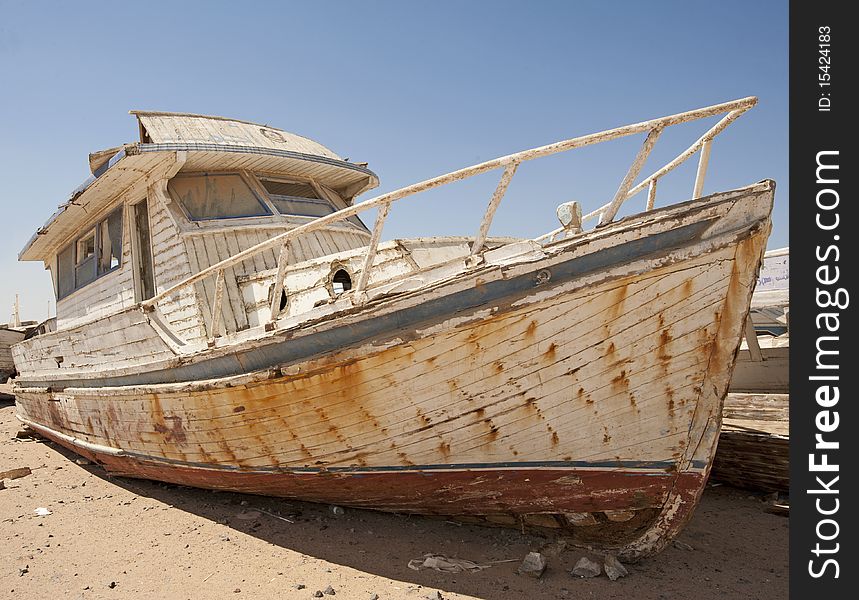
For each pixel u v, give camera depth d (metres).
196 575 4.43
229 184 6.79
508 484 4.40
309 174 7.45
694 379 3.91
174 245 6.29
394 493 4.85
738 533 5.08
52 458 8.96
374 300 4.21
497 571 4.29
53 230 9.04
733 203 3.66
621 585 4.04
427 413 4.28
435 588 4.06
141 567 4.62
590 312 3.83
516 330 3.93
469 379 4.10
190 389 5.21
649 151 3.87
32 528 5.61
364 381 4.30
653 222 3.73
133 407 6.20
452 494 4.64
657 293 3.76
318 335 4.38
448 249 5.24
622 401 4.00
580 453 4.16
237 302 5.95
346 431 4.57
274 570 4.46
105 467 7.64
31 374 9.72
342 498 5.20
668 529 4.27
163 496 6.64
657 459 4.07
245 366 4.83
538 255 3.86
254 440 5.05
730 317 3.78
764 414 7.12
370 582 4.20
